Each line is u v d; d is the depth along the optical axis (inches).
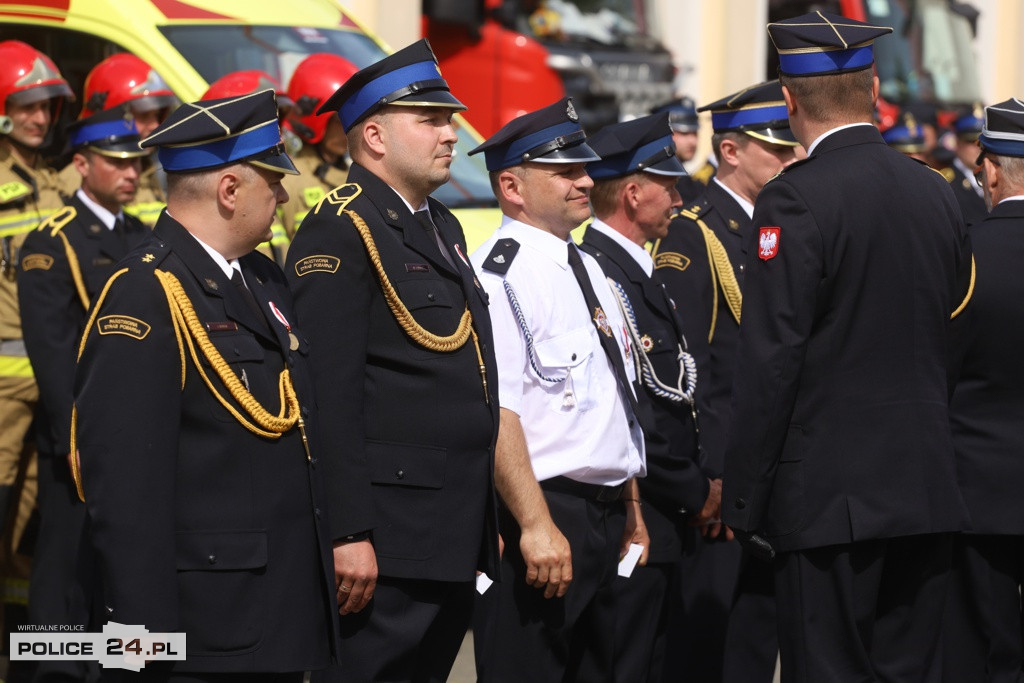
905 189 394.0
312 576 332.2
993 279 435.2
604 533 412.2
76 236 505.7
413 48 373.7
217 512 319.3
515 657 405.7
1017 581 459.5
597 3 1284.4
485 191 700.7
